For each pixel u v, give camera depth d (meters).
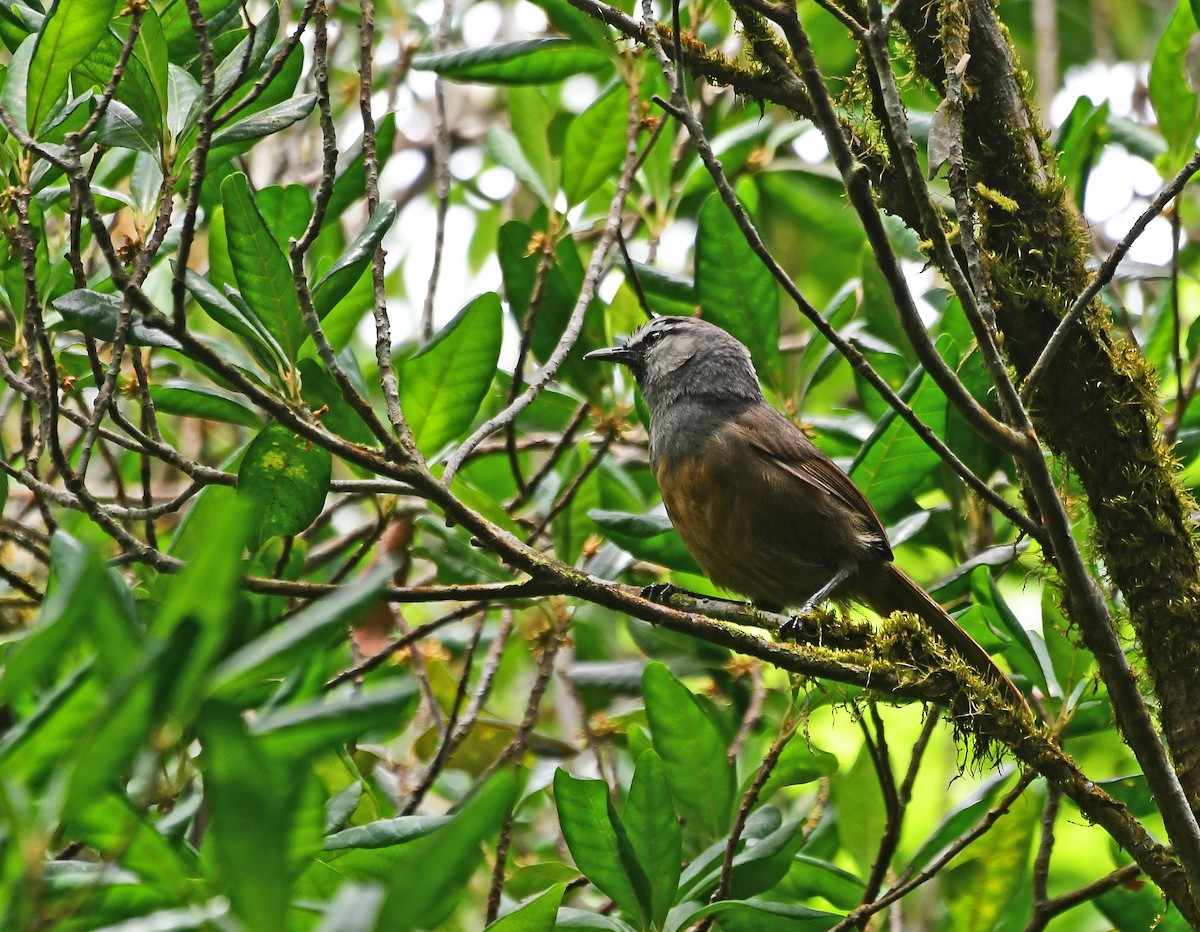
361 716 3.94
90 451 6.89
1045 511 6.89
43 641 3.69
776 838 8.84
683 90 7.32
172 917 4.80
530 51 10.59
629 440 13.51
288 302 7.46
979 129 8.03
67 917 4.27
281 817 3.50
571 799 7.82
